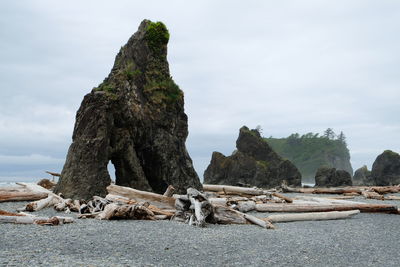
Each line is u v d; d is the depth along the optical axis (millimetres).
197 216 16219
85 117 26406
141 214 17188
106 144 26141
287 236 14359
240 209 22078
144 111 30531
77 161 25219
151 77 32750
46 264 8219
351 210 22656
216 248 11438
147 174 31062
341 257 11008
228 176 87875
